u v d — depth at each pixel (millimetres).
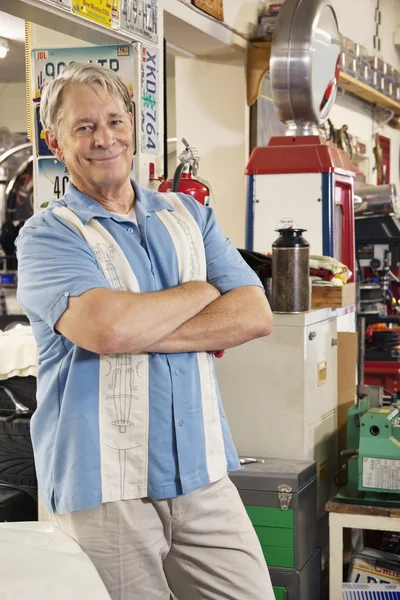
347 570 3445
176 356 2129
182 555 2180
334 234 4070
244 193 4949
